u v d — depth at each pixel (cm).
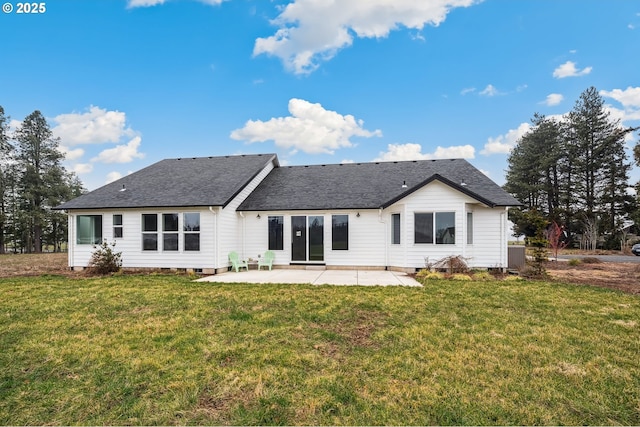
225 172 1689
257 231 1508
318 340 529
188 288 946
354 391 372
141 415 333
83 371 430
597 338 529
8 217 3328
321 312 675
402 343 512
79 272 1367
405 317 645
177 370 425
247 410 338
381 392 370
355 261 1432
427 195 1305
